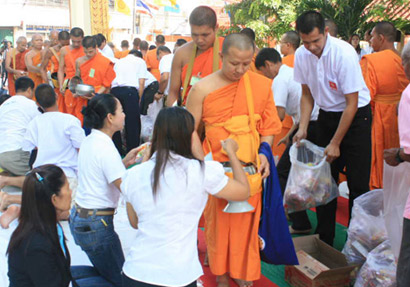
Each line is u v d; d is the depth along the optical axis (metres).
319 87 3.25
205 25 2.96
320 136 3.46
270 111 2.78
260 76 2.74
